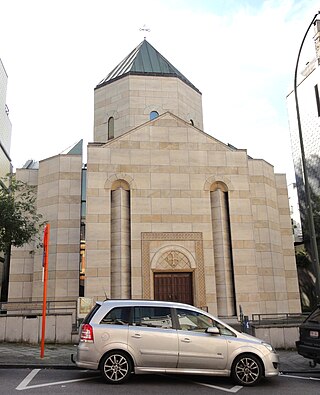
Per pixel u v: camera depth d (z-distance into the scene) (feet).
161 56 104.27
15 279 76.02
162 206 67.97
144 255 65.31
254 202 79.87
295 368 36.86
